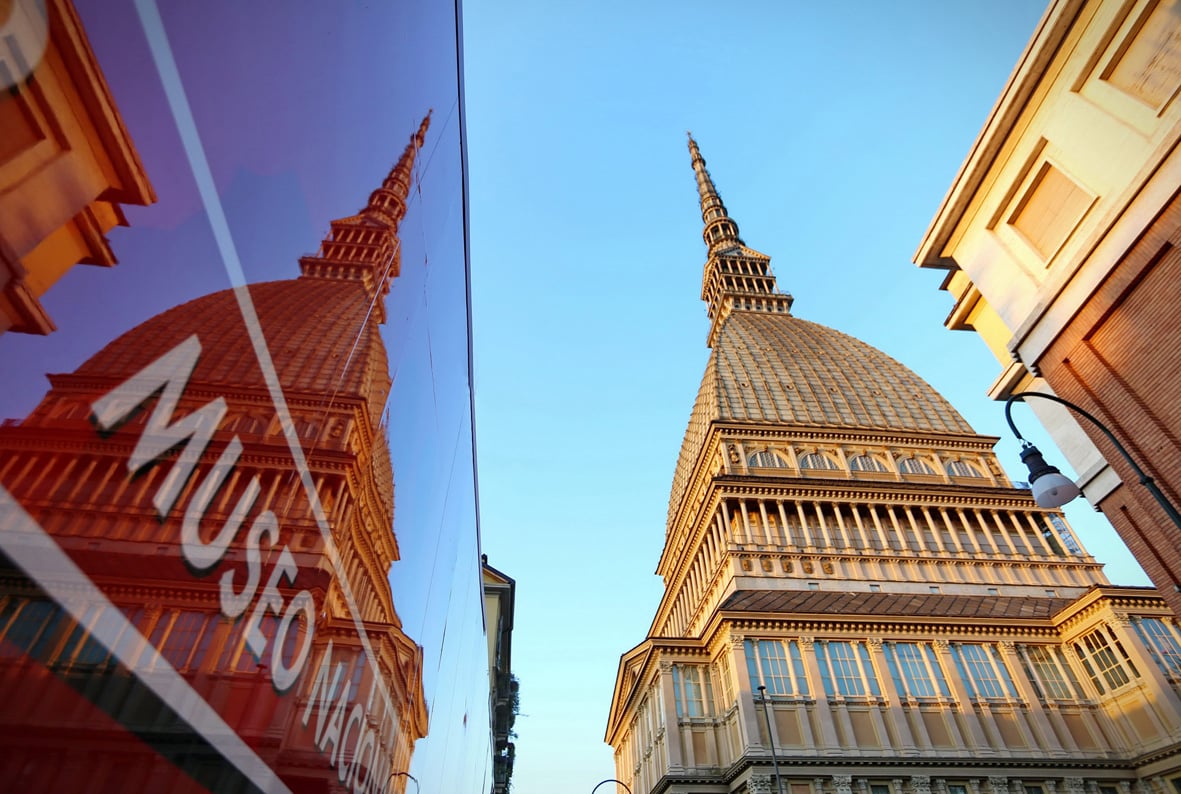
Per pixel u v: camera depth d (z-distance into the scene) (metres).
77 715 2.37
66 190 2.17
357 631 5.57
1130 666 48.12
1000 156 18.22
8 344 1.98
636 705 60.78
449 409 10.15
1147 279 14.49
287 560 4.07
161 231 2.66
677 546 84.94
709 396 93.06
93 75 2.29
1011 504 70.62
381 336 5.69
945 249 20.69
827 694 45.72
